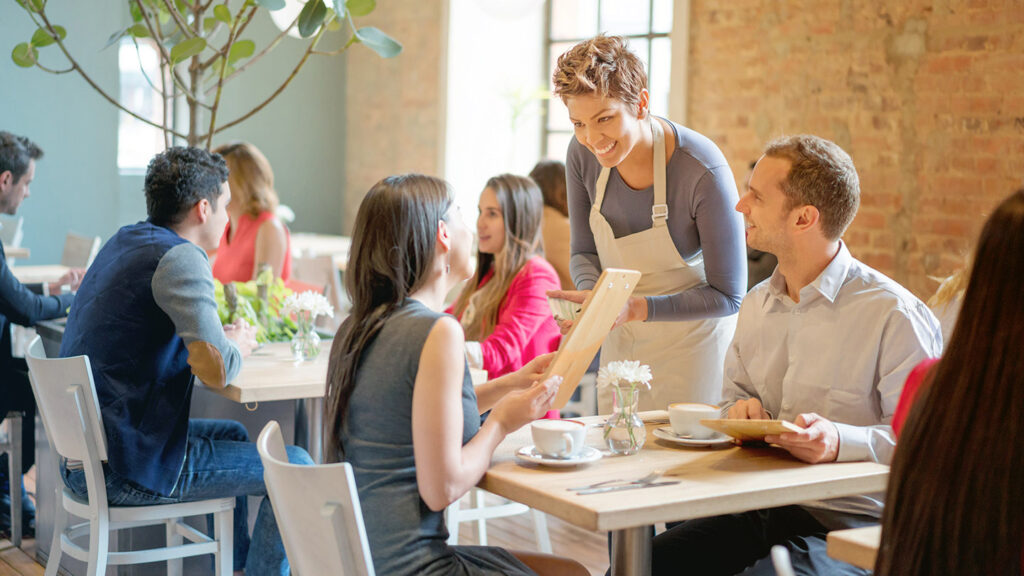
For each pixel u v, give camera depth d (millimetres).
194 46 3352
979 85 4367
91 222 7641
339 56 8625
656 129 2691
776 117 5285
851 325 2127
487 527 4035
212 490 2721
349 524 1642
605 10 7070
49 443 3562
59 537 2939
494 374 3088
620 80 2471
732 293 2729
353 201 8680
